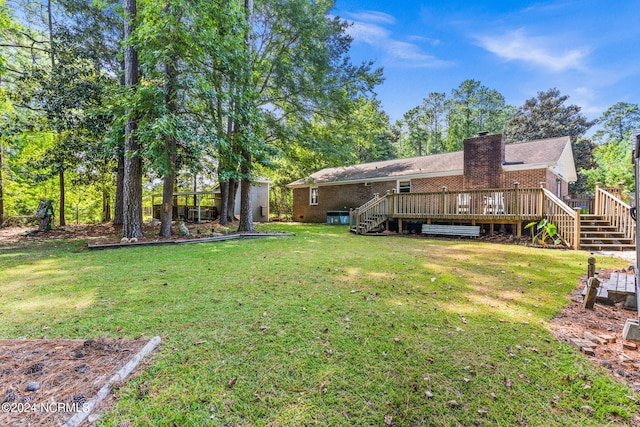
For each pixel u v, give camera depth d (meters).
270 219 23.55
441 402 1.92
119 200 13.58
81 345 2.47
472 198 10.31
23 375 1.98
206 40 8.45
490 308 3.55
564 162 14.72
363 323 3.09
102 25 12.25
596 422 1.76
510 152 14.33
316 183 20.06
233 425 1.71
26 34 12.01
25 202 17.34
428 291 4.19
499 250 7.77
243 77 10.03
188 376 2.15
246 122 10.62
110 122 11.73
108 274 5.07
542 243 8.66
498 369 2.29
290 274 5.07
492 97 39.28
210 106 9.73
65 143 11.90
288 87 12.41
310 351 2.52
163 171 8.62
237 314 3.31
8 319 3.15
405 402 1.92
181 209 20.19
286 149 13.49
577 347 2.62
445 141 36.56
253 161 12.55
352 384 2.10
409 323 3.10
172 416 1.76
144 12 8.01
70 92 11.09
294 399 1.94
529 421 1.77
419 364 2.34
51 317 3.21
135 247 8.20
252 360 2.38
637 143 2.98
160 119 7.62
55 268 5.54
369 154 30.91
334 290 4.19
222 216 15.96
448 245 8.69
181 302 3.69
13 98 11.52
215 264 5.86
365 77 12.85
